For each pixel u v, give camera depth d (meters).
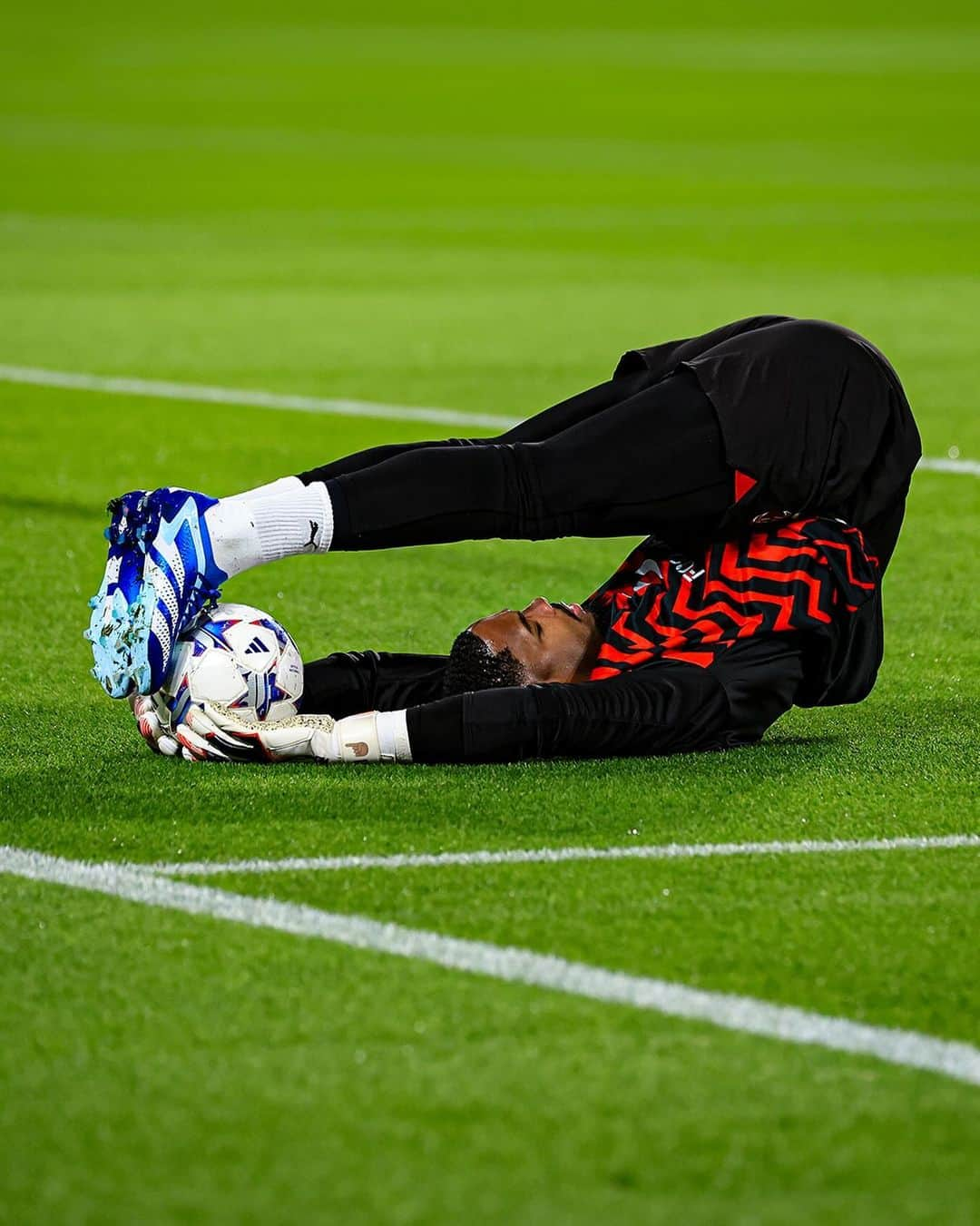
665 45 189.12
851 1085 11.27
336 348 49.88
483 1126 10.77
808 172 103.06
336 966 12.80
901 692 20.70
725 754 17.69
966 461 35.56
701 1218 9.92
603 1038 11.79
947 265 68.12
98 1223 9.84
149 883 14.28
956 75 158.50
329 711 18.72
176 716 17.33
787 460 17.11
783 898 14.09
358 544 17.02
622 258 70.38
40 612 24.20
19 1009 12.15
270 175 99.94
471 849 15.05
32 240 75.00
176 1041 11.73
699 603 17.70
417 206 87.50
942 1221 9.93
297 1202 10.03
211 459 35.59
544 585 26.36
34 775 16.98
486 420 39.84
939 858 15.00
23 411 40.50
